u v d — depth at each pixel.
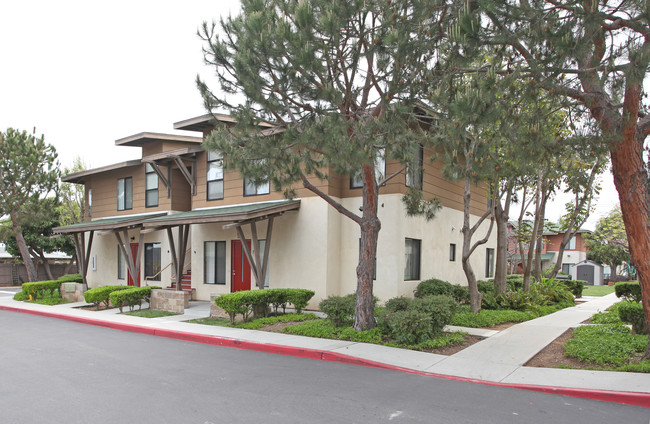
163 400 5.85
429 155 15.68
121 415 5.29
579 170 12.65
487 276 21.03
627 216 7.19
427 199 15.48
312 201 14.69
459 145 7.69
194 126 17.31
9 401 5.83
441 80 7.85
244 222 14.06
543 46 6.56
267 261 14.53
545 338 9.73
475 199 19.50
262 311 12.75
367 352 8.45
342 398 5.91
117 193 21.80
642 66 5.94
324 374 7.19
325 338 9.88
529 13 6.49
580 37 6.11
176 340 10.54
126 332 11.76
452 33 6.82
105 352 9.06
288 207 14.61
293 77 8.12
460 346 8.98
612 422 5.09
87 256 20.88
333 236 14.58
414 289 14.79
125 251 17.86
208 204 17.61
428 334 9.13
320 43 7.92
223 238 16.88
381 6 7.78
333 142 7.82
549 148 7.42
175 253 16.83
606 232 26.16
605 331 9.50
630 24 6.59
